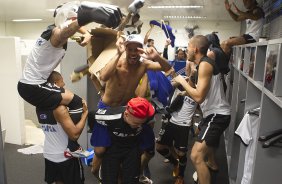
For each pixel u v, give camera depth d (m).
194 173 2.82
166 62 1.87
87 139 2.99
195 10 6.75
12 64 3.42
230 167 2.68
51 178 2.00
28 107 4.23
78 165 2.00
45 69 1.68
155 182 2.74
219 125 2.16
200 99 1.96
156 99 2.53
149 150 2.05
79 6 1.24
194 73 2.25
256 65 1.94
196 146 2.20
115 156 1.82
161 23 2.20
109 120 1.71
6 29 10.80
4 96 3.53
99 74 1.74
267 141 1.37
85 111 1.92
